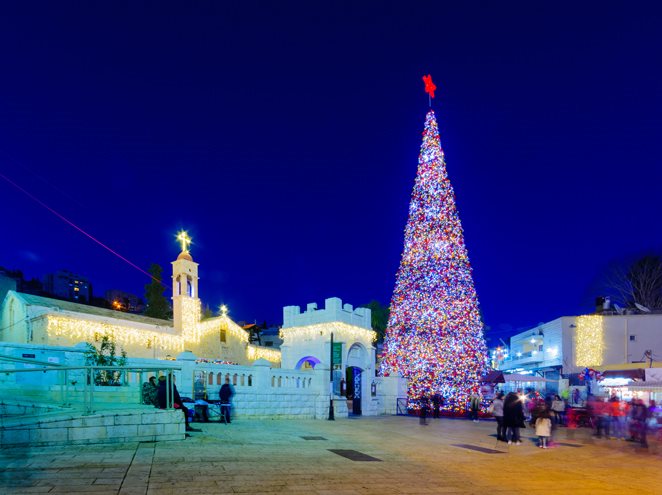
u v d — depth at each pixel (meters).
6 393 15.52
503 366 65.50
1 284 39.09
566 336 46.69
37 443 10.81
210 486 7.91
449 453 14.51
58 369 11.82
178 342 34.12
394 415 31.95
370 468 10.62
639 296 54.03
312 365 32.91
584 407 30.38
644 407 20.00
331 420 24.17
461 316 34.09
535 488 9.72
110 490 7.28
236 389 21.45
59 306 29.23
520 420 18.23
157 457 10.15
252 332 59.91
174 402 13.62
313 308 32.59
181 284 35.91
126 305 89.50
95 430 11.53
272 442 13.92
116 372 18.73
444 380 33.34
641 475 12.62
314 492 7.98
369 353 33.78
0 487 7.26
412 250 35.69
